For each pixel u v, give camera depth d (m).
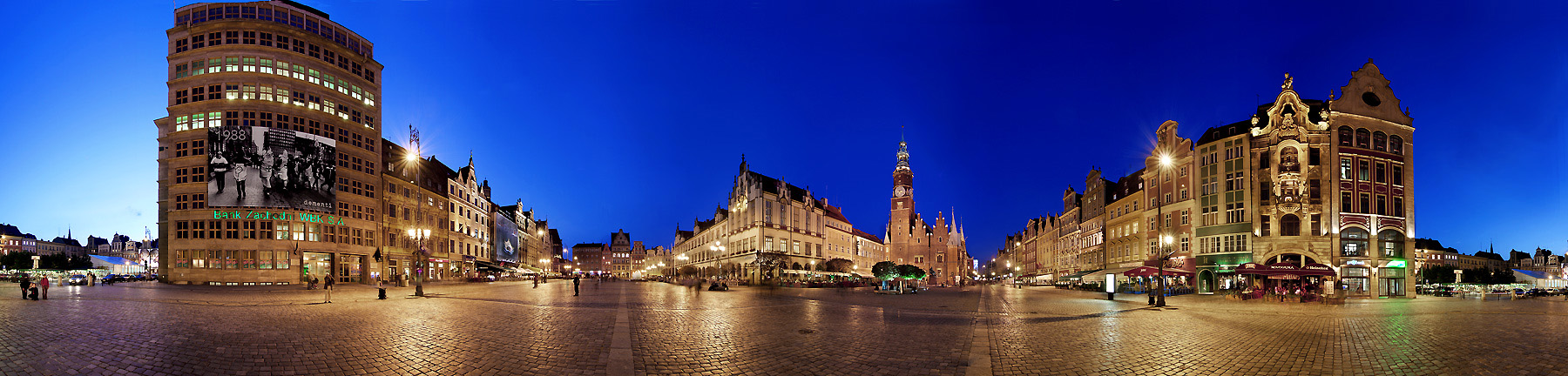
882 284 69.00
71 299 32.41
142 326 18.69
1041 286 97.06
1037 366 13.51
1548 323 23.72
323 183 69.25
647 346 15.81
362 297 38.41
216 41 66.94
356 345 15.38
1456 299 48.59
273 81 67.38
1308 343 17.33
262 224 66.06
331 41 72.69
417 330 18.73
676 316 24.97
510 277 124.94
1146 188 71.38
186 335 16.70
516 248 139.62
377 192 77.81
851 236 136.00
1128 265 74.94
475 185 110.62
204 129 65.88
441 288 58.31
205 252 65.06
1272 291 47.00
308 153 68.19
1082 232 95.06
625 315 25.20
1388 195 58.38
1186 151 64.94
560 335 17.84
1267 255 57.62
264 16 68.69
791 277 96.81
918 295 52.78
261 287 54.59
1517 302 41.62
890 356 14.61
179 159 65.94
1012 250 167.62
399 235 82.25
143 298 34.50
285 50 68.50
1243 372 13.01
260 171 65.31
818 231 122.06
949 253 153.25
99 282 68.50
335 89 72.69
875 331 19.64
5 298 33.97
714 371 12.78
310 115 69.56
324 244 70.06
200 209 65.25
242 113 65.88
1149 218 70.50
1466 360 14.51
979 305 35.59
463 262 103.19
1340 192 57.09
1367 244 56.91
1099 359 14.41
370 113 77.62
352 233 73.62
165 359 13.17
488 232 118.19
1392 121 59.62
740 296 45.62
